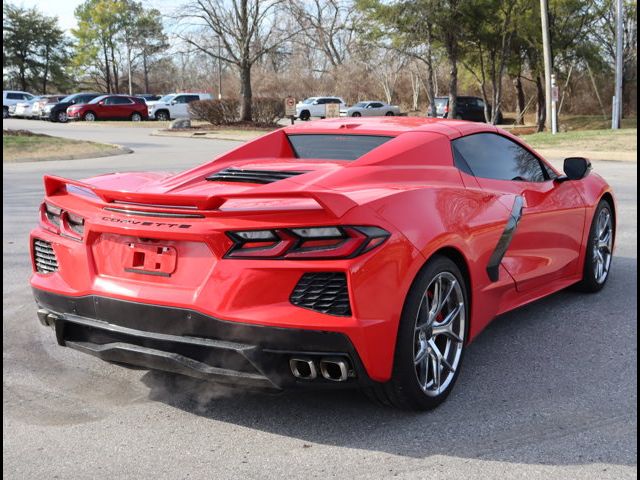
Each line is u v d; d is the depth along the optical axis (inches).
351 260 112.2
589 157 713.0
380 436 120.2
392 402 126.3
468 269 139.2
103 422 126.5
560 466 109.3
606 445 116.3
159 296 119.6
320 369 114.9
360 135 164.1
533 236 171.8
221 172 153.6
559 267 188.4
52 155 727.7
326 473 107.6
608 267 218.5
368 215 116.0
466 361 156.9
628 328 179.5
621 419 126.4
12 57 3324.3
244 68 1491.1
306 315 111.8
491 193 152.7
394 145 149.9
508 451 114.4
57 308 135.3
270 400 135.5
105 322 127.6
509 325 182.5
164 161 694.5
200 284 118.0
